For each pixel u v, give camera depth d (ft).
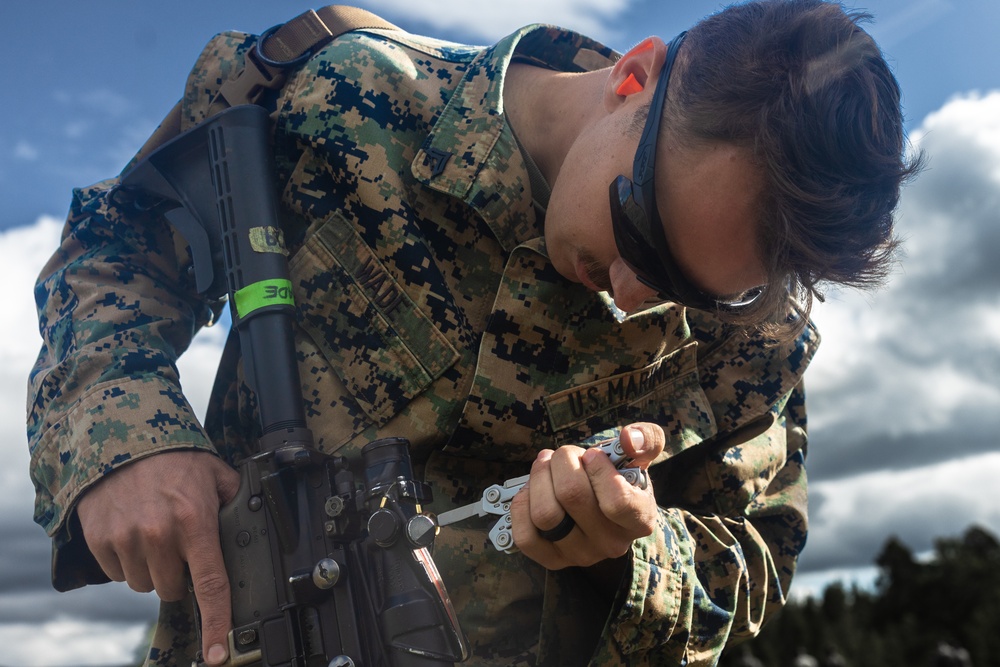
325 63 5.57
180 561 4.77
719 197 4.29
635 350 5.45
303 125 5.49
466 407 5.20
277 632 4.49
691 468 6.06
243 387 5.51
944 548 71.51
